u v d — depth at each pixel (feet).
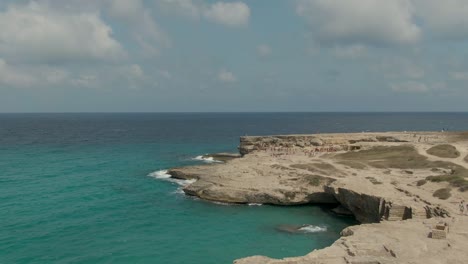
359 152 299.17
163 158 399.24
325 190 213.46
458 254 111.75
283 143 355.36
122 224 184.85
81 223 184.96
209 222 188.75
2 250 151.02
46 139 594.65
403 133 379.76
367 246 119.03
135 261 143.64
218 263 142.41
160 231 175.73
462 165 232.12
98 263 141.49
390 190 189.88
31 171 309.42
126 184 268.62
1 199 222.48
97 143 543.39
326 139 346.74
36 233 170.30
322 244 160.86
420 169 233.76
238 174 248.11
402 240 124.26
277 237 168.86
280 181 229.25
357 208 192.03
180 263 142.31
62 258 145.18
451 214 149.07
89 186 260.83
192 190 237.25
